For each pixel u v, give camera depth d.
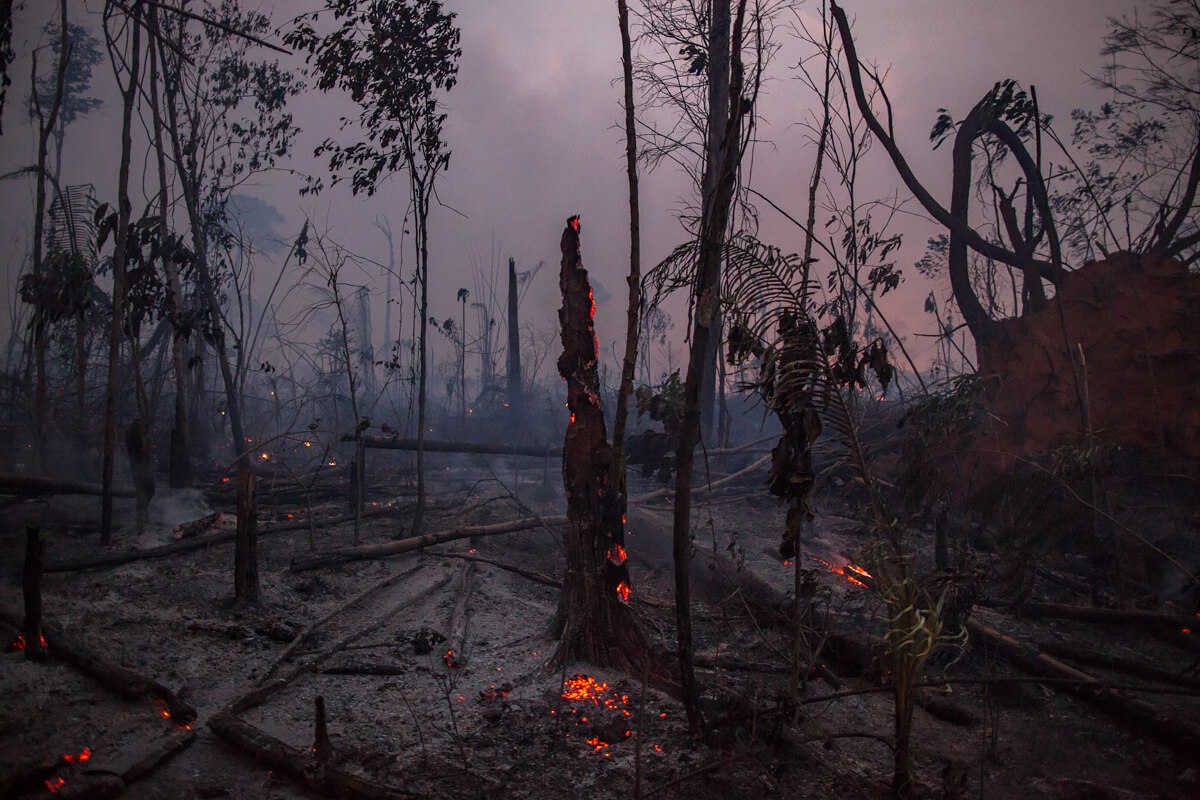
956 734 4.31
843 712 4.57
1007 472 6.91
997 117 11.16
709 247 3.96
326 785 3.55
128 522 8.79
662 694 4.66
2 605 5.60
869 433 10.45
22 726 3.86
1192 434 8.27
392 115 8.70
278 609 6.15
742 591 6.21
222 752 3.95
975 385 8.84
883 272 10.20
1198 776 3.77
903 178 11.16
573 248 5.18
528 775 3.75
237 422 12.45
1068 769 3.89
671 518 8.48
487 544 8.47
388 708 4.49
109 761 3.68
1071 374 9.33
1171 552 6.88
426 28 8.67
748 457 12.92
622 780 3.68
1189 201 9.70
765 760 3.87
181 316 10.20
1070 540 7.62
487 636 5.76
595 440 5.06
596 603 5.03
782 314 4.06
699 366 3.93
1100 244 10.24
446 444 10.73
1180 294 8.97
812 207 5.89
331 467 13.54
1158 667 5.07
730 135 3.94
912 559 3.78
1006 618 6.20
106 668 4.46
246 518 6.12
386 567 7.48
